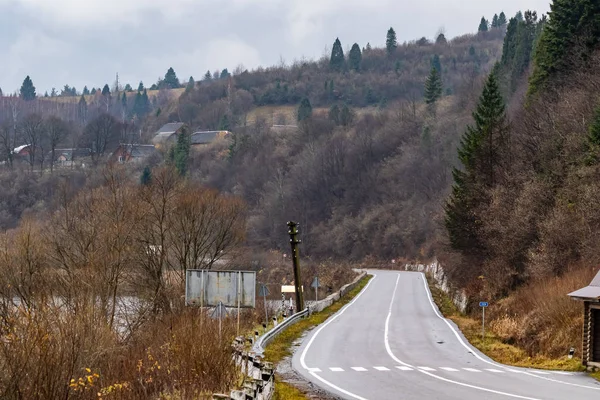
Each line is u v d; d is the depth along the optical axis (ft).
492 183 229.25
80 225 191.42
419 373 100.78
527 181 212.02
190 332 76.54
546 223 184.03
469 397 78.79
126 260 190.39
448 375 99.09
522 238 199.62
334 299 237.45
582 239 171.63
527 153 232.32
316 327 167.43
